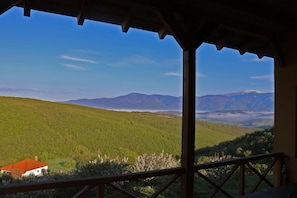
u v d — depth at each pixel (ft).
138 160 27.84
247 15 12.44
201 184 24.50
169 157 29.55
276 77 16.90
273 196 12.26
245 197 12.19
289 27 14.10
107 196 20.25
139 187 23.36
